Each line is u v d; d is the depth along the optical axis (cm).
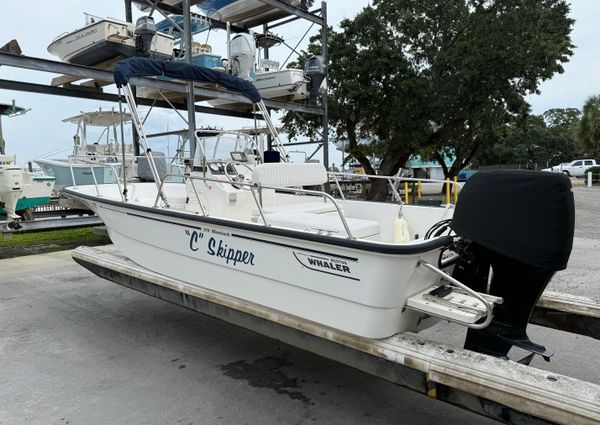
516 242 187
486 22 1315
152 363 302
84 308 423
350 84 1345
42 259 661
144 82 710
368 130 1560
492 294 212
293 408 245
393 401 253
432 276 224
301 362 304
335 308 221
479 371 174
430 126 1455
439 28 1354
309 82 999
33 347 329
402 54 1361
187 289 296
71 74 657
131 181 602
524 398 158
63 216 1028
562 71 1373
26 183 895
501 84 1306
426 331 343
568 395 154
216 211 353
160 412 240
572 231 181
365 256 200
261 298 256
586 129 2861
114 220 360
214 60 830
